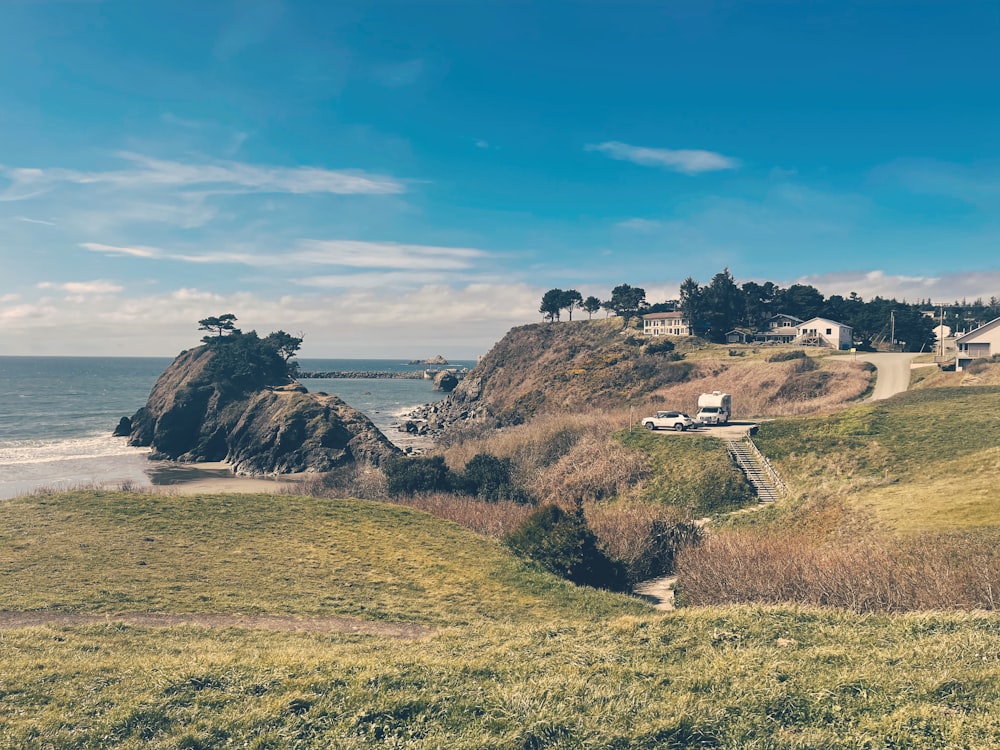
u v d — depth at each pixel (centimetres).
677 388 10000
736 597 2203
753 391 8681
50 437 11662
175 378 12112
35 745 1019
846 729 1012
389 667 1296
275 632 1873
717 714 1070
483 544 3259
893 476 4066
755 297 15925
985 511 2859
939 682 1113
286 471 9456
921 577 1977
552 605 2508
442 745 1011
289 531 3167
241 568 2605
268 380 12069
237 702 1163
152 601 2145
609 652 1407
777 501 4281
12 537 2716
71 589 2186
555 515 3209
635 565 3262
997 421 4609
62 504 3222
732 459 5072
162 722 1100
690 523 3706
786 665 1258
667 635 1516
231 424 10606
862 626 1523
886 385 7731
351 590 2489
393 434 13025
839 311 16300
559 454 6225
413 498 4888
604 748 997
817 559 2291
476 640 1582
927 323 13512
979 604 1744
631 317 16988
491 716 1099
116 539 2794
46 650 1517
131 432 11825
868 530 3023
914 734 970
